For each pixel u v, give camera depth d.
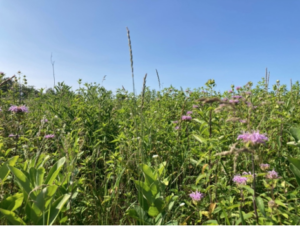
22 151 3.14
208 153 2.54
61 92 5.65
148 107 6.23
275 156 2.84
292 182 2.74
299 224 1.79
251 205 2.22
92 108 4.80
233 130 3.23
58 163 2.03
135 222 2.15
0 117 4.21
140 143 2.53
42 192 1.65
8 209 1.70
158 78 2.92
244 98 4.02
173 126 3.96
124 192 2.66
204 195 2.40
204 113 3.08
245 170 2.72
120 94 5.75
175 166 3.19
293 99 4.55
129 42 2.36
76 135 3.20
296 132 2.32
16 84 5.23
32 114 5.00
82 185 2.53
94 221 2.17
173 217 2.10
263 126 3.30
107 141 3.84
